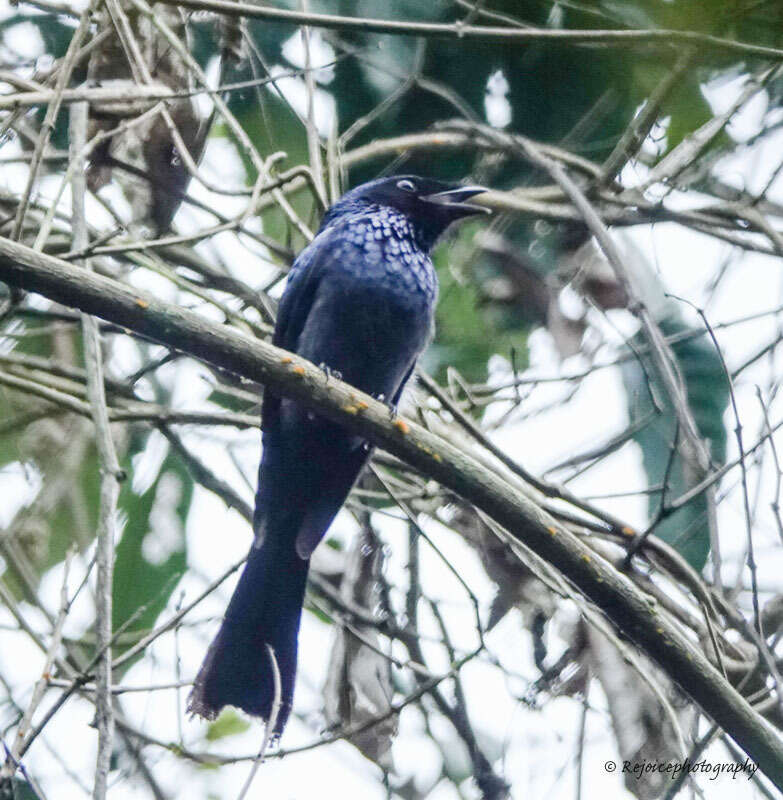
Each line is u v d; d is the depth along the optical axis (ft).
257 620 30.63
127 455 39.45
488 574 34.99
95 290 25.31
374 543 35.14
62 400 34.58
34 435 37.99
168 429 35.99
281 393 27.09
